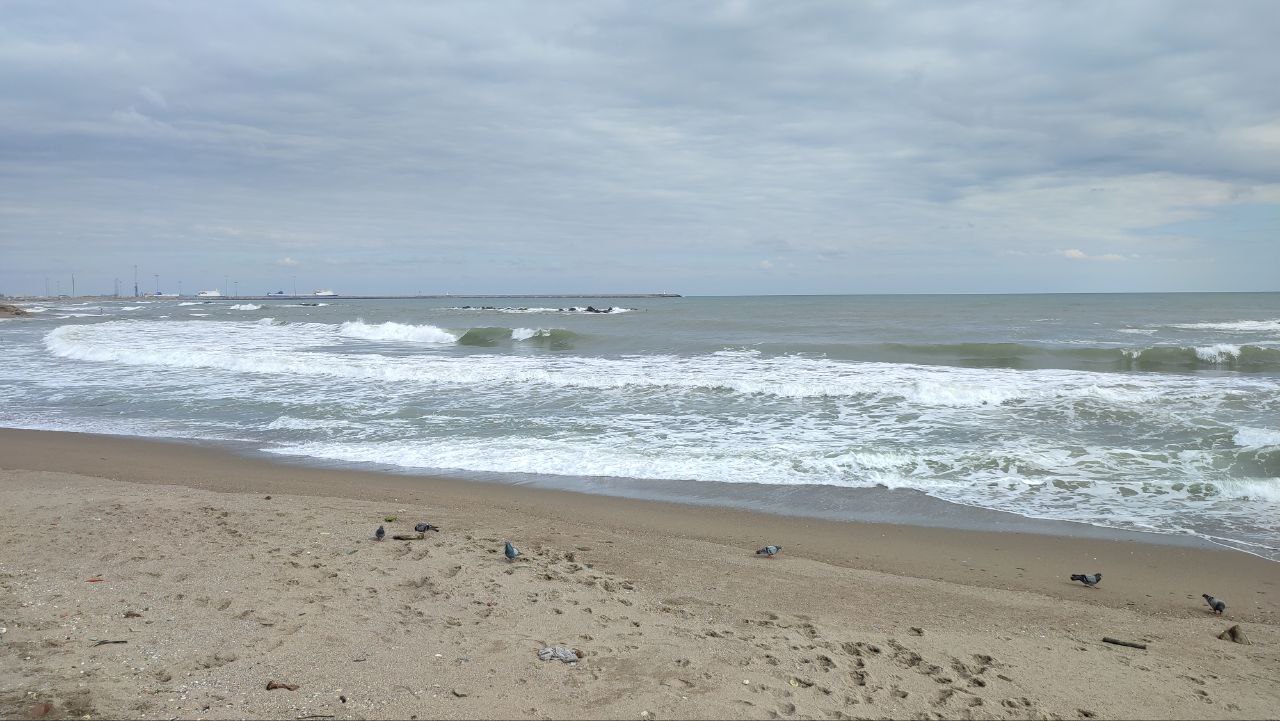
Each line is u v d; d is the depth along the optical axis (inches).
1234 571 253.1
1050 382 609.3
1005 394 540.7
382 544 246.4
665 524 301.1
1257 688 161.5
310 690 135.1
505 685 140.7
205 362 783.1
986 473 375.9
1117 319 1568.7
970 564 259.6
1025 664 169.6
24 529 246.5
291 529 261.9
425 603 187.6
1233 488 343.3
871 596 221.1
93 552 221.9
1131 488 349.7
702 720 130.4
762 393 591.8
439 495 341.1
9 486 337.7
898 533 294.0
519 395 598.2
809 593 221.0
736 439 450.3
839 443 435.5
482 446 439.2
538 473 383.2
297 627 166.1
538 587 205.8
